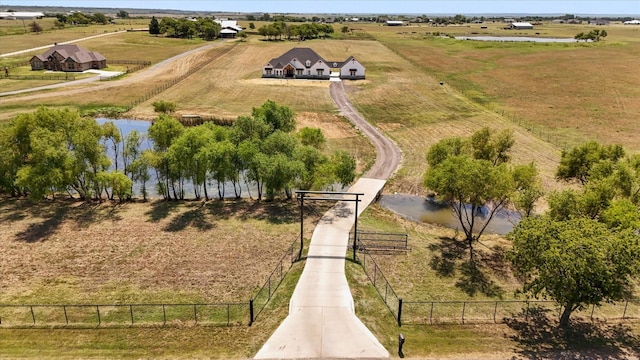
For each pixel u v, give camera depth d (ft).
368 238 119.85
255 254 111.55
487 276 104.68
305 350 74.64
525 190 115.24
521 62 403.13
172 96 274.36
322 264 103.96
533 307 92.17
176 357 74.02
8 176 139.23
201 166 136.46
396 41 579.89
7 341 78.13
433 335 81.00
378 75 354.13
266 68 339.16
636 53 432.66
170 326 82.79
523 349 77.36
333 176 137.59
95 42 502.79
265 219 131.34
